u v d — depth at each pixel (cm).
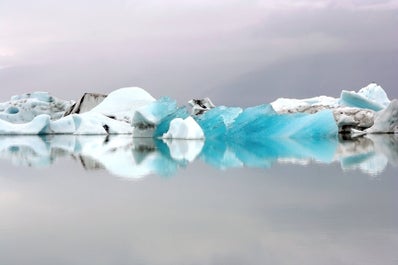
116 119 3862
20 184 905
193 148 1945
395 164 1186
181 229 536
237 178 964
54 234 520
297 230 518
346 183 866
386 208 628
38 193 796
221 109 3134
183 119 2945
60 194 784
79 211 642
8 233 526
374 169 1083
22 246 472
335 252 435
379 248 445
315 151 1702
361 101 3562
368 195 731
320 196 729
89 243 482
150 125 2984
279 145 2106
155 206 673
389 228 518
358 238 481
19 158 1493
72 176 1021
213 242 480
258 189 812
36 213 631
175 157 1501
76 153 1694
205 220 580
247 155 1556
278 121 2789
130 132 3609
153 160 1399
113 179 964
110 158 1473
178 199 727
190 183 896
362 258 416
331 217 579
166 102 3041
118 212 633
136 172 1089
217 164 1262
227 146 2075
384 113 2955
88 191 812
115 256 438
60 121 3500
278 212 617
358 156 1452
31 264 416
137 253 447
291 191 784
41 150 1858
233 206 664
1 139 2792
